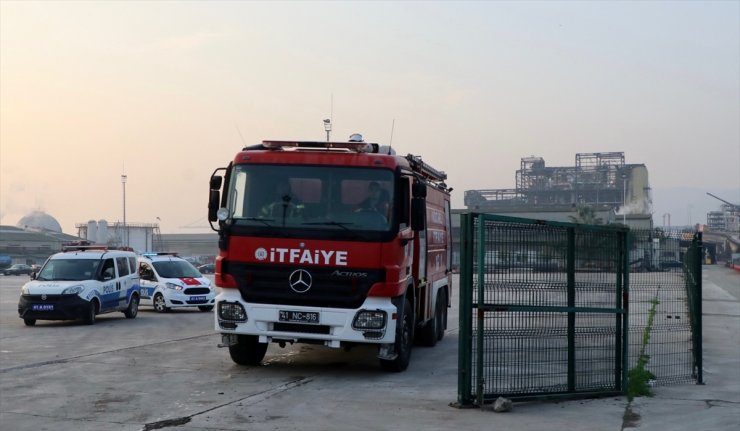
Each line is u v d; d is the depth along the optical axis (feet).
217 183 37.76
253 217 36.76
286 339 36.42
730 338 60.80
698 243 37.70
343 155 36.91
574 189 628.69
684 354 37.27
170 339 55.06
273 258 36.29
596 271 32.65
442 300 55.77
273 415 27.53
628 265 33.88
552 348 31.17
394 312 36.37
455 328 68.33
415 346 51.80
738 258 359.25
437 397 31.71
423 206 37.70
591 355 32.50
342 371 39.14
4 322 72.08
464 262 29.30
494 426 26.37
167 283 87.51
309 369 39.70
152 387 33.37
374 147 39.29
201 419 26.66
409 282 39.27
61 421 26.30
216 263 37.14
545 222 30.60
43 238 379.55
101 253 72.59
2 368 39.09
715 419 28.22
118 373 37.50
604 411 29.40
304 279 36.04
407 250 38.45
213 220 37.42
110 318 77.71
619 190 619.67
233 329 36.60
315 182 36.88
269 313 36.14
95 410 28.17
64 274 70.49
